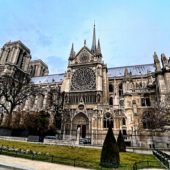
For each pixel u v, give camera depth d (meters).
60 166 17.19
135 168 16.73
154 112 44.84
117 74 89.19
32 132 48.16
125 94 58.97
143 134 47.28
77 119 61.72
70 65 78.25
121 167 17.27
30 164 16.95
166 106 44.06
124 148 32.88
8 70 87.88
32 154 21.11
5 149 23.06
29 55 107.44
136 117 53.25
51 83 91.19
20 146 28.64
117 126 53.47
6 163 15.95
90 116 59.72
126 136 47.41
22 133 48.03
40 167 15.95
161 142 43.66
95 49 85.50
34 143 34.34
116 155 17.80
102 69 74.88
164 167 19.41
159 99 52.16
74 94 70.75
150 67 87.44
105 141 18.59
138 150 36.06
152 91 57.53
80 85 72.38
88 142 48.22
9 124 50.91
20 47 100.69
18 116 61.31
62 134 55.12
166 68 53.78
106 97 68.75
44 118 51.19
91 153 26.05
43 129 48.97
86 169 16.45
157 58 58.97
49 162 18.94
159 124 41.25
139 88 62.91
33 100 81.12
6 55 99.25
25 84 59.41
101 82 69.62
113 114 55.56
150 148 39.41
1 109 68.69
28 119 52.03
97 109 57.94
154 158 27.39
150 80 72.44
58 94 72.62
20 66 100.00
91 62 75.81
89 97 68.00
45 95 75.50
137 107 55.22
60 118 63.19
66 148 29.77
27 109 74.25
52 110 63.34
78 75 74.88
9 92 56.28
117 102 72.81
